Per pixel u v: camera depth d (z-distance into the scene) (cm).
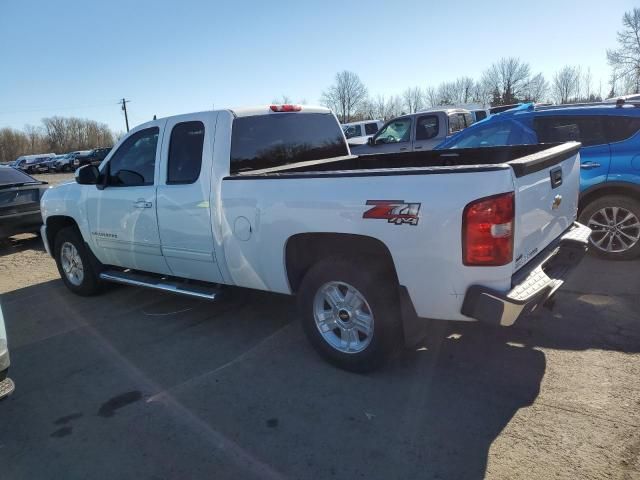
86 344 454
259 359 396
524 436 280
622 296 462
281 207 358
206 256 424
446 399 322
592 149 555
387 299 333
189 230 429
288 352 405
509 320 288
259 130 441
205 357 408
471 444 277
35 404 357
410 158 523
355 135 2305
